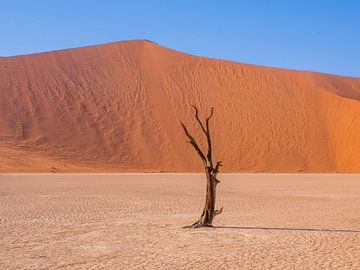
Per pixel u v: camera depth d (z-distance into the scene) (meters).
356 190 27.19
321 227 12.96
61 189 26.30
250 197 22.41
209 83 76.12
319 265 8.47
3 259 8.98
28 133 60.22
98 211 16.38
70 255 9.34
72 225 13.13
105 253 9.53
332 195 23.80
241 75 77.56
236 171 57.78
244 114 69.62
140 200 20.34
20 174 43.94
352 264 8.54
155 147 62.41
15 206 17.77
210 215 12.91
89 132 63.16
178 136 64.69
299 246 10.20
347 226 13.18
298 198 22.02
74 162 56.19
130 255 9.34
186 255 9.33
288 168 59.62
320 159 61.81
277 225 13.31
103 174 47.06
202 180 36.56
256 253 9.49
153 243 10.56
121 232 11.97
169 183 32.44
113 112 67.88
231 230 12.32
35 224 13.28
